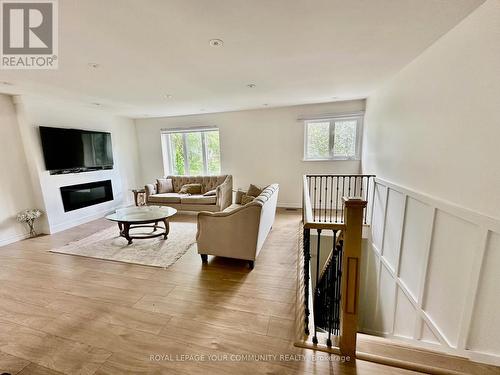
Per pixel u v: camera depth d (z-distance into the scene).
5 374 1.37
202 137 5.92
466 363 1.41
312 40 2.01
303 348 1.59
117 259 3.01
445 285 1.86
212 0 1.46
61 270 2.76
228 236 2.69
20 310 2.05
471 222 1.56
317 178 5.14
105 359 1.54
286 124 5.16
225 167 5.77
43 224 4.11
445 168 1.89
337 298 1.95
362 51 2.24
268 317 1.91
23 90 3.35
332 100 4.58
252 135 5.43
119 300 2.17
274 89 3.58
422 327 2.18
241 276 2.55
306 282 1.70
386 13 1.62
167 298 2.19
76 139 4.49
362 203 1.32
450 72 1.83
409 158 2.53
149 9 1.54
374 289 3.58
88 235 3.94
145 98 3.98
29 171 3.96
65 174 4.36
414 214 2.39
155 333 1.76
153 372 1.44
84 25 1.72
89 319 1.92
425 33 1.88
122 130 5.78
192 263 2.88
